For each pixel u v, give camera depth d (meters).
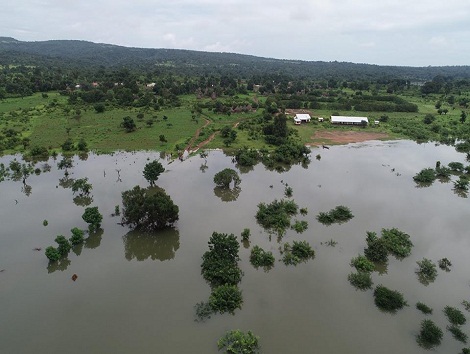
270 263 47.56
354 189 73.50
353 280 44.25
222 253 46.94
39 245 51.38
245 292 42.41
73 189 66.31
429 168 83.00
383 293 40.62
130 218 52.59
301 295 42.03
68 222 57.75
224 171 71.00
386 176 81.69
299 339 35.56
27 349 34.22
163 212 52.62
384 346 34.88
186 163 87.44
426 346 34.94
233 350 33.25
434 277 45.59
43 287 43.19
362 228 57.53
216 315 38.69
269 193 71.00
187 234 55.25
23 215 59.94
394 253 50.66
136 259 49.91
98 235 54.44
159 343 35.06
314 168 86.81
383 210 64.00
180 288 43.31
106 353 33.88
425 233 56.28
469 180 79.38
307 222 59.25
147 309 39.62
